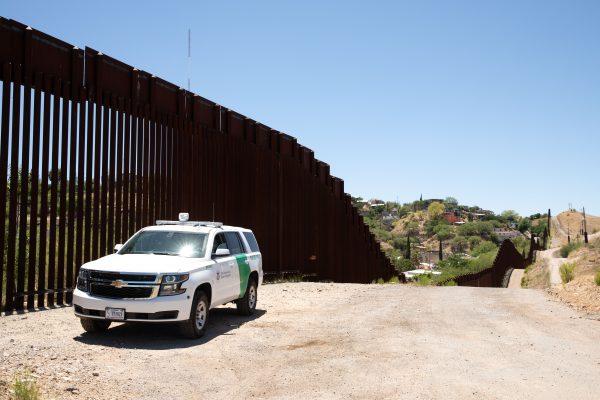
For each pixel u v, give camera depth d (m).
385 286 19.89
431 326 11.00
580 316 12.59
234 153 20.30
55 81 12.15
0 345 7.86
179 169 16.70
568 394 6.54
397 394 6.35
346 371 7.35
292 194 24.58
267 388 6.56
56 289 12.13
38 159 11.66
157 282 8.69
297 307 13.53
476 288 19.44
